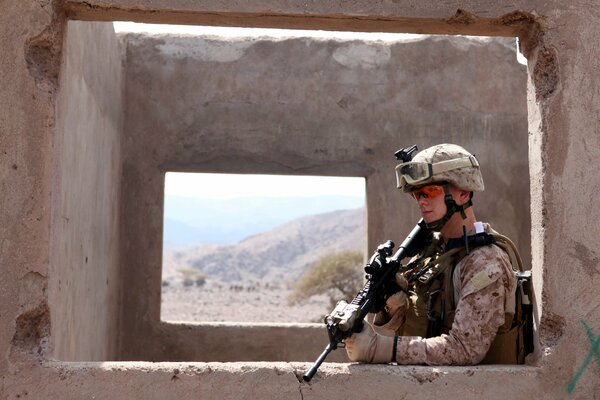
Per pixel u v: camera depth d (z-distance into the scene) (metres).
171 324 6.74
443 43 7.00
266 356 6.78
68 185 4.41
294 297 27.05
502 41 7.06
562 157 2.98
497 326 2.86
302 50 6.96
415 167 3.07
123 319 6.69
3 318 2.81
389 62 6.98
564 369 2.89
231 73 6.92
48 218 2.87
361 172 6.89
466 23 3.07
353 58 6.97
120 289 6.68
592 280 2.94
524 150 6.99
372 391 2.81
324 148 6.89
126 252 6.73
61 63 3.00
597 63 3.01
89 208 5.21
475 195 6.90
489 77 7.01
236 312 27.47
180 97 6.88
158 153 6.83
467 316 2.85
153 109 6.86
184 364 2.83
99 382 2.78
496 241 3.12
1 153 2.85
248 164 6.88
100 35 5.57
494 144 6.97
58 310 4.19
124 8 2.97
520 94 7.03
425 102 6.96
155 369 2.79
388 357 2.86
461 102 6.98
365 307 2.88
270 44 6.95
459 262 3.00
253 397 2.79
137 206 6.77
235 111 6.90
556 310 2.93
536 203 3.06
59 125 2.99
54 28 2.93
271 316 26.11
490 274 2.87
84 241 5.03
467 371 2.83
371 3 3.00
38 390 2.78
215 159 6.86
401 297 3.07
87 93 5.07
